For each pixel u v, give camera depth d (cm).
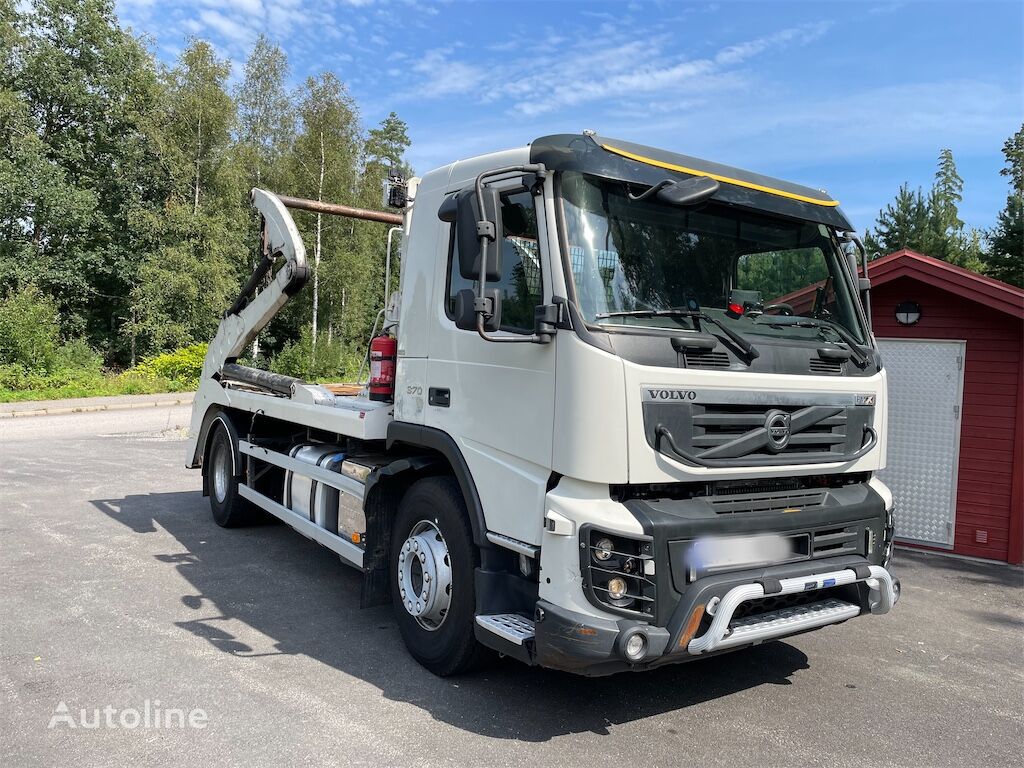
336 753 345
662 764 350
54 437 1479
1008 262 2481
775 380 380
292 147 3650
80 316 3203
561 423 348
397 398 481
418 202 479
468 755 349
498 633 370
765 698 433
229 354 784
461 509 420
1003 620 595
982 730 403
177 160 3184
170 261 3059
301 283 657
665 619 337
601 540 335
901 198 3950
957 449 805
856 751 373
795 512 382
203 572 621
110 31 3253
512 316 388
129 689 402
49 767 325
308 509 598
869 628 570
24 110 2977
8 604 527
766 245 424
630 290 368
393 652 471
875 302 854
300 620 521
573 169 359
